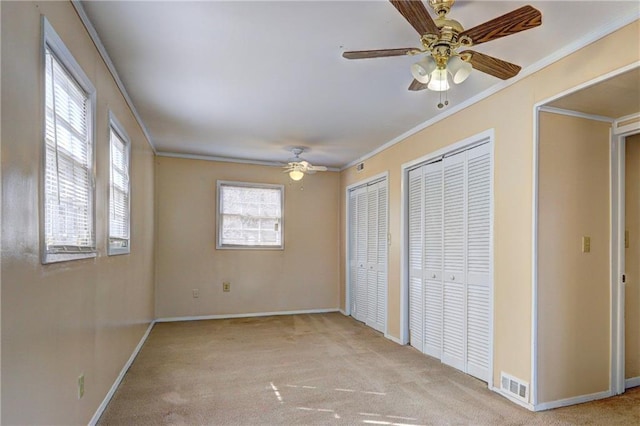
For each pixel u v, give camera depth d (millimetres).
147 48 2271
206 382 2938
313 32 2088
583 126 2623
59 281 1657
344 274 5766
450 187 3428
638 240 2893
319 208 5914
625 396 2656
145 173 4098
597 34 2053
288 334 4469
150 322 4660
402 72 2584
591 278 2625
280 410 2465
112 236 2641
